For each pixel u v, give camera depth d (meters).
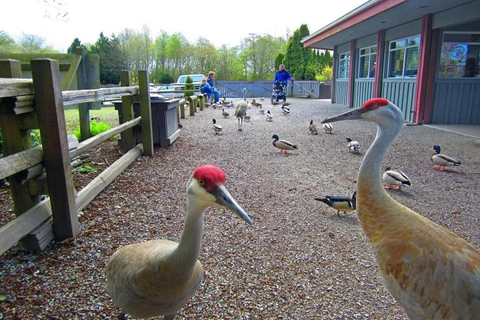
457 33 11.42
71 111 16.86
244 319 2.71
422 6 9.84
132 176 6.02
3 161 2.95
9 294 2.85
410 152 8.19
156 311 2.15
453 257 2.09
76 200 4.19
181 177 6.08
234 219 4.47
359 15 12.47
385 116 2.54
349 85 18.64
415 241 2.19
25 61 8.52
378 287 3.12
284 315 2.76
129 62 36.75
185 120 13.55
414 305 2.17
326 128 10.73
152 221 4.32
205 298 2.94
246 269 3.36
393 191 5.62
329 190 5.62
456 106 12.03
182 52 39.34
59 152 3.51
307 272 3.33
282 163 7.27
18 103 3.15
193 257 1.91
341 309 2.84
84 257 3.44
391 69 14.31
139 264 2.05
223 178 1.87
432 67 11.55
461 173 6.57
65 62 8.74
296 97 29.33
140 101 7.16
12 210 4.56
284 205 4.98
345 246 3.83
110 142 8.55
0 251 2.82
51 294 2.88
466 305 2.00
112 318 2.66
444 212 4.77
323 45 21.09
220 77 40.69
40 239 3.45
